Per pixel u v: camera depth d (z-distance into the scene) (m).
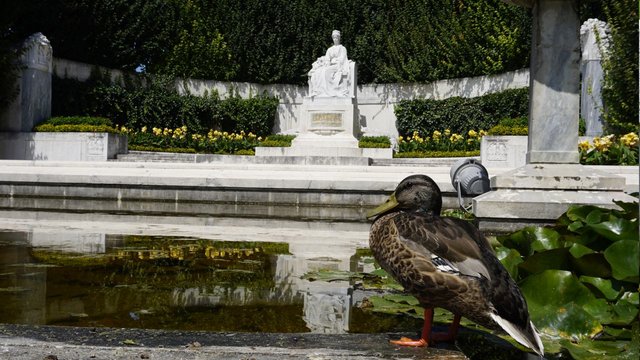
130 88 24.05
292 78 27.33
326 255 5.03
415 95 26.30
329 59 21.17
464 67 24.88
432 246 2.10
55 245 5.35
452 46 25.17
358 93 27.03
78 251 4.98
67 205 10.41
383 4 26.66
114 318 2.71
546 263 3.02
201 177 11.27
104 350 2.09
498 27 23.92
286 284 3.64
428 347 2.25
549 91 5.50
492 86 24.28
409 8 26.36
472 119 23.80
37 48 18.70
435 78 25.73
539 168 5.50
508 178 5.48
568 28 5.48
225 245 5.60
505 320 1.94
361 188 10.88
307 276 3.91
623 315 2.61
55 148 18.19
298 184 11.01
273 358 2.05
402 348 2.22
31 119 18.58
